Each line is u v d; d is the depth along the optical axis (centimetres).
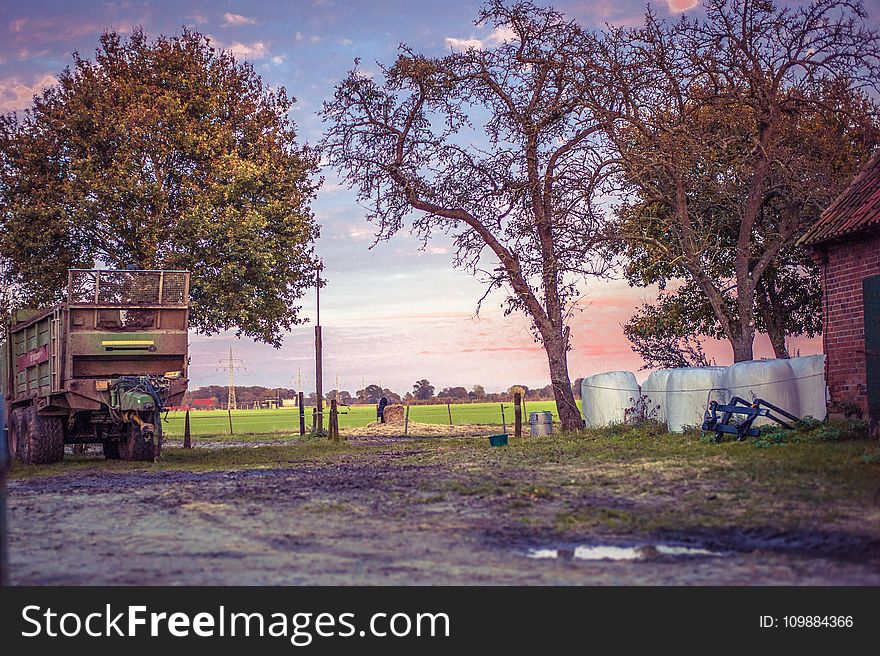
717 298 2878
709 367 2181
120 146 3425
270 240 3472
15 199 3506
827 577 655
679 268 3381
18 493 1362
